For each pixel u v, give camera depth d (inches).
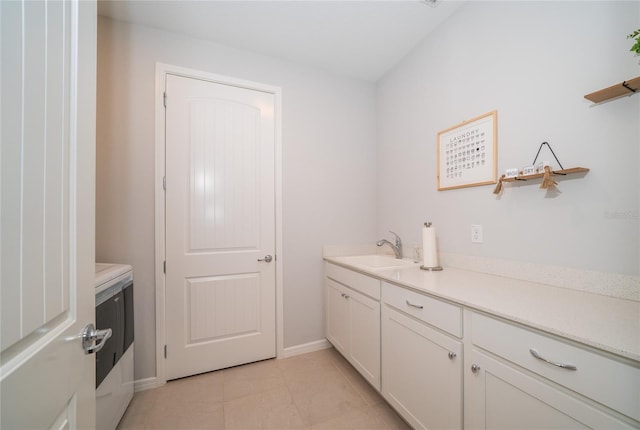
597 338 26.4
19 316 16.5
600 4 40.9
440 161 70.3
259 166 82.1
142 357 68.1
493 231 57.0
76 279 24.0
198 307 74.4
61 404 21.4
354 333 70.6
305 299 87.5
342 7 64.1
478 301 38.8
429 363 46.1
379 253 96.0
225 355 76.9
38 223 18.8
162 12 65.4
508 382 33.9
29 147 17.8
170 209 71.7
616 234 39.1
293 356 84.3
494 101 56.5
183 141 73.3
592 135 41.6
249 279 80.2
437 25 70.6
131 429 54.3
